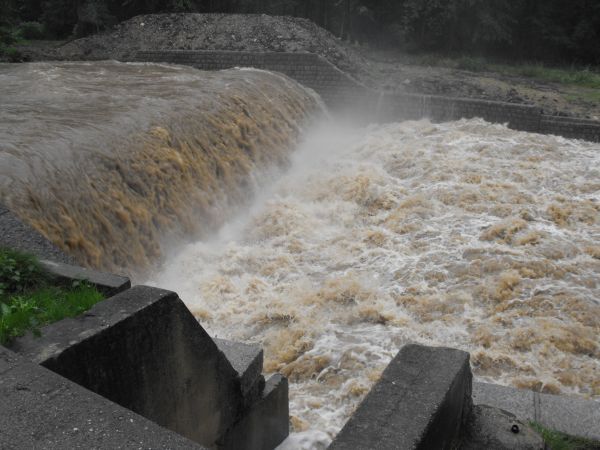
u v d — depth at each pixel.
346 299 10.14
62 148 10.20
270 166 15.64
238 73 19.08
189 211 12.07
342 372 8.30
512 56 34.62
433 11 33.34
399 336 9.10
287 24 24.58
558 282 10.45
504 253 11.42
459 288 10.41
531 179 14.85
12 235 7.19
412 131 18.81
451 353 5.07
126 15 33.00
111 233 10.04
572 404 6.47
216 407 5.45
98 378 4.20
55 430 3.23
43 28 34.97
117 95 14.82
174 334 4.78
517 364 8.45
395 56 31.92
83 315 4.39
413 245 12.06
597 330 9.18
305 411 7.56
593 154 16.78
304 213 13.52
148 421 3.35
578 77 26.61
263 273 11.17
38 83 16.25
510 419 5.32
